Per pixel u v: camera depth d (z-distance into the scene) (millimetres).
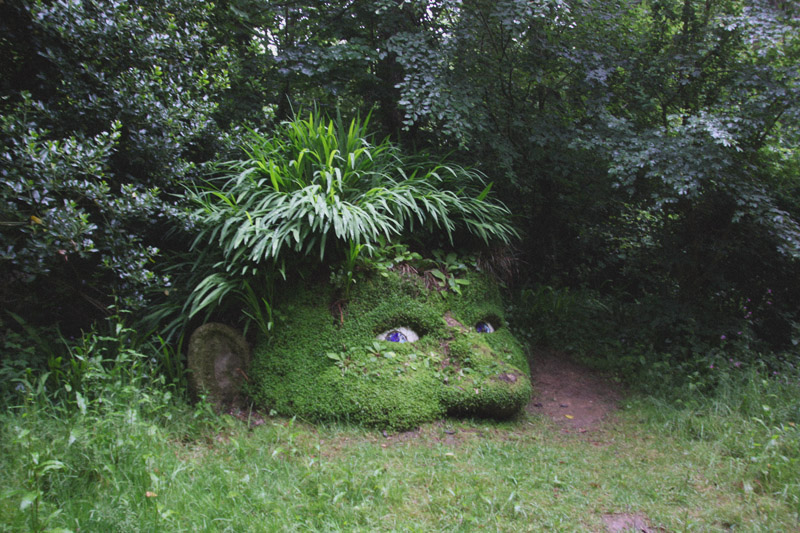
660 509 3072
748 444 3805
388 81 6586
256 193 4461
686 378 5137
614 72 5945
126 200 4004
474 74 5762
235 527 2506
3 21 4055
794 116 5113
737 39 5539
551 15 5375
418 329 4453
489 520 2811
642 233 6547
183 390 3959
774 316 6137
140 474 2713
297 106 6562
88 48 4156
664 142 5219
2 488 2492
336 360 4137
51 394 3436
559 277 7082
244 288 4258
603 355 5902
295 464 3264
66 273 4184
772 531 2832
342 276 4316
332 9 6371
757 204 5113
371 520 2695
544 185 6617
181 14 4844
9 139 3791
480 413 4309
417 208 4547
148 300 4254
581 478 3428
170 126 4363
